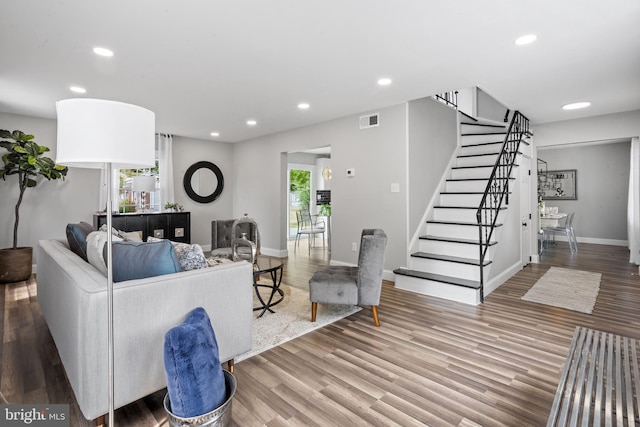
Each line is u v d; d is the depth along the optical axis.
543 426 1.65
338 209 5.13
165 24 2.32
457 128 5.68
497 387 2.00
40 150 4.39
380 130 4.56
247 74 3.27
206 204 6.98
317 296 3.01
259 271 3.09
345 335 2.76
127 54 2.80
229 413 1.56
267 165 6.48
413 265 4.29
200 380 1.46
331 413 1.76
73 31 2.40
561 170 8.30
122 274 1.82
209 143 6.97
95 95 3.87
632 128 4.71
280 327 2.92
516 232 4.95
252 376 2.13
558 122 5.33
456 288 3.63
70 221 5.20
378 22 2.32
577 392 1.43
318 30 2.43
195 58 2.89
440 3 2.09
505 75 3.33
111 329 1.43
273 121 5.28
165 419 1.74
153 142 1.51
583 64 3.05
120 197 5.81
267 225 6.55
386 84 3.57
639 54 2.85
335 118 5.10
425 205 4.70
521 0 2.06
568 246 7.43
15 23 2.28
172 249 1.92
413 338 2.69
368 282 2.92
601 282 4.36
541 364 2.27
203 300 1.89
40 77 3.29
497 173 4.84
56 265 2.10
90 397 1.51
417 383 2.04
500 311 3.30
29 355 2.38
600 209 7.80
